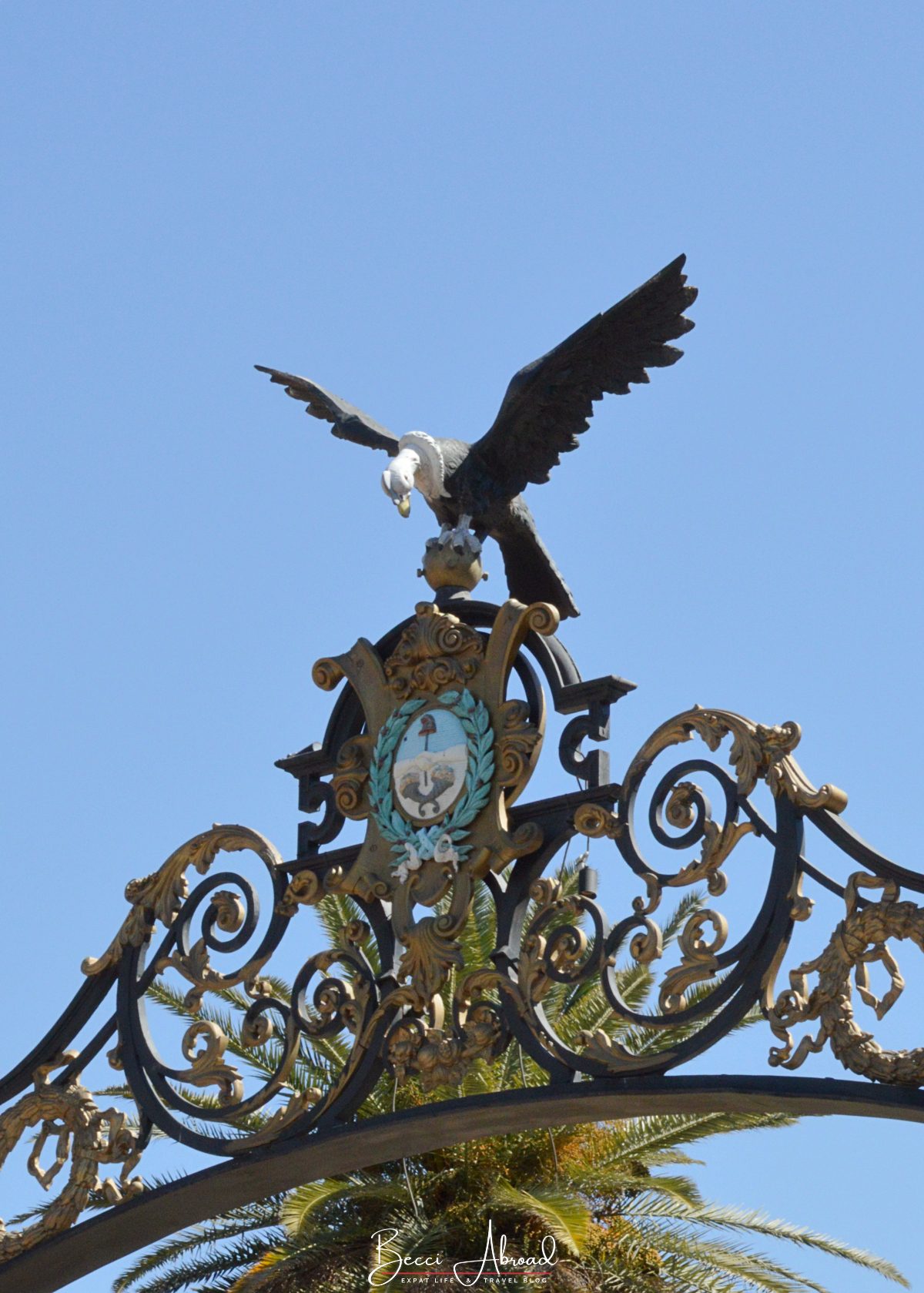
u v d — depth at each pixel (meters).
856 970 11.00
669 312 12.77
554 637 12.92
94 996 14.10
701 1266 25.22
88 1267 13.95
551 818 12.44
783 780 11.58
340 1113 12.69
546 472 13.27
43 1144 13.84
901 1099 10.61
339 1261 24.70
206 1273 26.25
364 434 13.72
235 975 13.36
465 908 12.40
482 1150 25.03
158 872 13.96
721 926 11.56
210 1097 24.77
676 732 12.13
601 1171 25.20
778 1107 11.20
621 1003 11.75
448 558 13.35
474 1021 12.26
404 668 13.19
